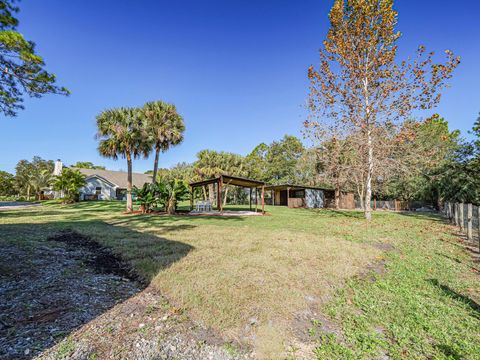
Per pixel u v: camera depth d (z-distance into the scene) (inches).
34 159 1875.0
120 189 1300.4
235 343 91.1
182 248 227.3
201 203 733.9
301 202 1080.2
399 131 515.8
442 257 222.1
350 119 549.0
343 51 525.3
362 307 126.2
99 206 829.8
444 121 979.9
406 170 536.4
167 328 98.8
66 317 103.5
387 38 504.1
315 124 579.5
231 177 644.7
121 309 113.1
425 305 129.0
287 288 139.9
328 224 444.1
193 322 103.8
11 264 167.5
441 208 808.9
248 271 164.1
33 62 264.5
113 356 80.7
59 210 657.6
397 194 1012.5
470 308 126.2
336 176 812.0
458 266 195.9
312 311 120.6
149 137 635.5
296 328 104.7
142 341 89.7
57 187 930.1
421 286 154.6
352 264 192.4
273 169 1517.0
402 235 330.6
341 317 116.4
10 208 716.0
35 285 135.1
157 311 112.4
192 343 90.0
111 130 595.5
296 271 167.8
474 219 402.9
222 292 130.6
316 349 91.1
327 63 554.6
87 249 223.1
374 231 363.6
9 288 129.2
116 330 95.8
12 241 235.5
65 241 251.3
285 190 1256.2
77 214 550.6
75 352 81.2
